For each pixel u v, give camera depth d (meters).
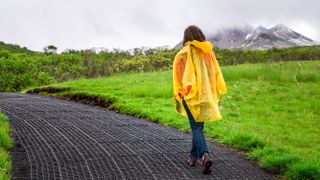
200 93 6.39
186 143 8.75
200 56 6.56
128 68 32.62
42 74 58.72
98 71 33.88
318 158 7.66
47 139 8.36
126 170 6.63
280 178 6.74
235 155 8.07
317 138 10.41
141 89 17.20
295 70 23.58
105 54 52.16
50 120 10.64
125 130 9.88
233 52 40.59
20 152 7.28
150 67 31.72
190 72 6.38
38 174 6.13
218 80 6.69
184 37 6.66
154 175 6.48
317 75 21.88
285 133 10.84
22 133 8.81
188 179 6.39
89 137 8.79
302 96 17.27
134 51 45.97
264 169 7.20
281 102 15.94
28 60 64.12
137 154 7.60
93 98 16.11
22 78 61.28
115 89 18.25
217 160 7.59
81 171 6.43
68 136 8.77
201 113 6.38
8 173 5.93
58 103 14.81
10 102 14.26
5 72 61.41
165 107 13.82
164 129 10.38
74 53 67.75
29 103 14.18
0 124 8.86
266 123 12.11
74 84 20.56
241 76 22.34
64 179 6.00
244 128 10.77
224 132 9.95
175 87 6.48
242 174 6.82
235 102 15.64
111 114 12.70
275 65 26.00
